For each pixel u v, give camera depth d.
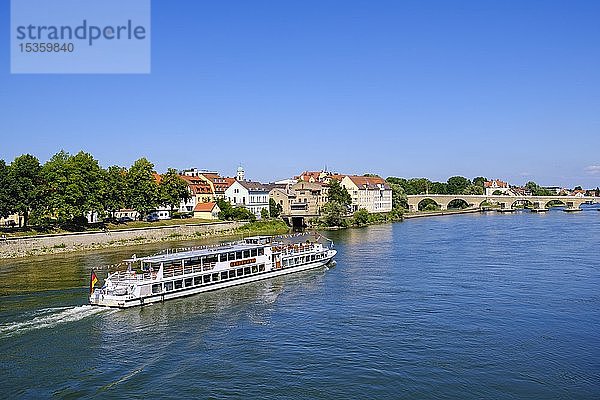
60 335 54.88
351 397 41.41
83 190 135.88
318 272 93.19
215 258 79.00
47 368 46.25
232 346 52.38
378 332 56.91
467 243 136.38
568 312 64.69
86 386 42.72
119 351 50.59
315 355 50.00
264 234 174.12
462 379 44.88
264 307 67.69
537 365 47.94
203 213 192.25
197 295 74.44
